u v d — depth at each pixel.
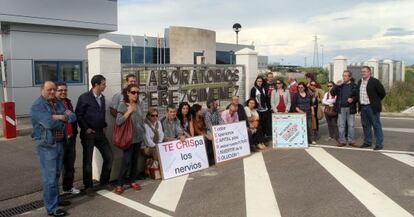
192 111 9.09
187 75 10.10
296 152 9.95
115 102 7.40
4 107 11.88
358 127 13.77
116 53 7.83
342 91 10.45
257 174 7.96
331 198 6.38
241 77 12.16
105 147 7.14
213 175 8.05
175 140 8.16
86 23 15.80
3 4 13.39
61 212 5.91
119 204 6.41
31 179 7.84
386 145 10.56
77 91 15.94
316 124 11.49
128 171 7.35
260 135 10.42
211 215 5.80
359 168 8.20
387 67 22.67
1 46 12.94
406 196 6.41
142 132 7.26
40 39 14.81
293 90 11.14
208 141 9.14
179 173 8.09
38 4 14.28
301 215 5.70
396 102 18.95
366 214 5.66
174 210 6.07
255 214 5.79
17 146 10.88
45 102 5.82
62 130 5.97
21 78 14.29
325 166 8.41
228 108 9.89
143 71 8.78
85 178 6.95
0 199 6.71
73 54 15.89
